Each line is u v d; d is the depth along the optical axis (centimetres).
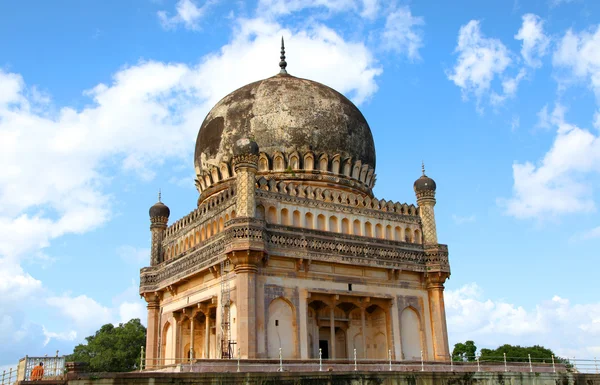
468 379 3522
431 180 4653
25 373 2784
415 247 4444
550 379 3912
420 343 4309
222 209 4069
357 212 4319
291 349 3738
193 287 4266
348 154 4759
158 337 4681
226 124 4738
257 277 3712
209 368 3136
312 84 4956
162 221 4953
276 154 4541
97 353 7850
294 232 3925
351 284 4103
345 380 3047
